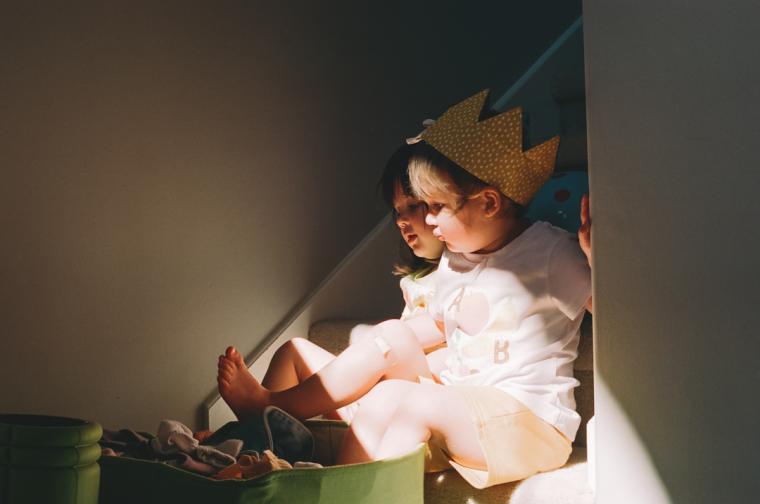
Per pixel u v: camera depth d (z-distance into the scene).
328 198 2.15
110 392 1.73
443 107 2.50
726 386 1.04
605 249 1.12
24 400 1.61
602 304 1.12
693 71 1.08
